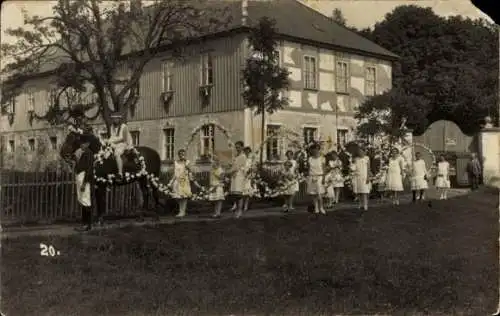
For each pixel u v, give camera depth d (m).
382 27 24.62
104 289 8.71
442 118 24.81
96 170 13.14
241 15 23.50
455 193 23.98
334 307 8.28
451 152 26.17
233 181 15.61
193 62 25.11
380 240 12.53
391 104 23.56
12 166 19.47
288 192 17.12
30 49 19.91
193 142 24.86
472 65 22.23
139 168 14.14
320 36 25.34
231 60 23.41
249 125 23.23
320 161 16.58
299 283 9.23
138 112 27.42
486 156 24.81
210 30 23.39
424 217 15.48
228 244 11.33
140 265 9.95
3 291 8.30
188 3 22.03
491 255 11.01
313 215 15.50
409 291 8.89
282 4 26.44
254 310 8.09
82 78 21.84
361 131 23.56
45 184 14.45
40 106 28.66
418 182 20.27
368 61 25.36
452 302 8.53
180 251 10.70
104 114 21.11
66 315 7.70
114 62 21.44
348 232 13.22
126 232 11.88
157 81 26.72
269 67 20.86
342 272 9.79
